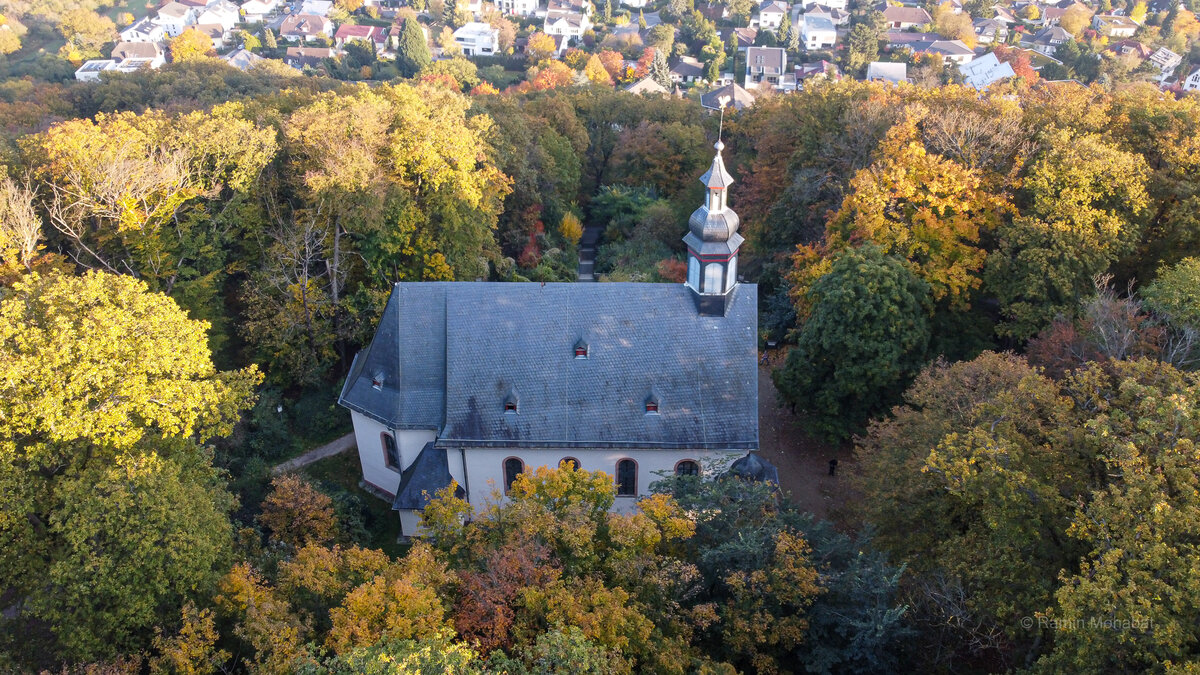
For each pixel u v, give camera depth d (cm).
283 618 2794
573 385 4441
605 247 8794
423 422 4491
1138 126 5875
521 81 17512
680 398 4412
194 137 5494
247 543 3881
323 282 5794
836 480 5138
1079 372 3456
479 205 6256
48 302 3412
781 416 5747
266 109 6419
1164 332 4322
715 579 3378
